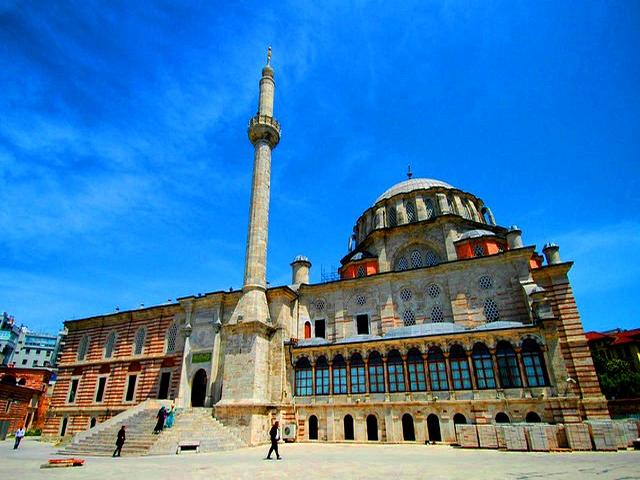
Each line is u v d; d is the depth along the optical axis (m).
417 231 46.72
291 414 37.53
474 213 50.22
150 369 49.59
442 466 17.62
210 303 48.03
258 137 50.06
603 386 53.44
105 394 51.38
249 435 33.62
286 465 19.42
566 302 35.81
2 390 58.91
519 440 25.00
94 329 57.12
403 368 34.50
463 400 31.41
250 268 43.56
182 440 29.86
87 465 20.81
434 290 40.62
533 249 36.94
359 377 36.12
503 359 31.55
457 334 33.09
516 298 36.59
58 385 55.34
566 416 28.23
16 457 27.36
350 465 18.86
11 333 117.19
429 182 54.34
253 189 47.53
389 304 41.41
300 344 40.59
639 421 24.77
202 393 45.16
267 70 55.00
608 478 13.12
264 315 41.00
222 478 15.42
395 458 21.62
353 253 52.00
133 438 31.23
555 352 29.92
